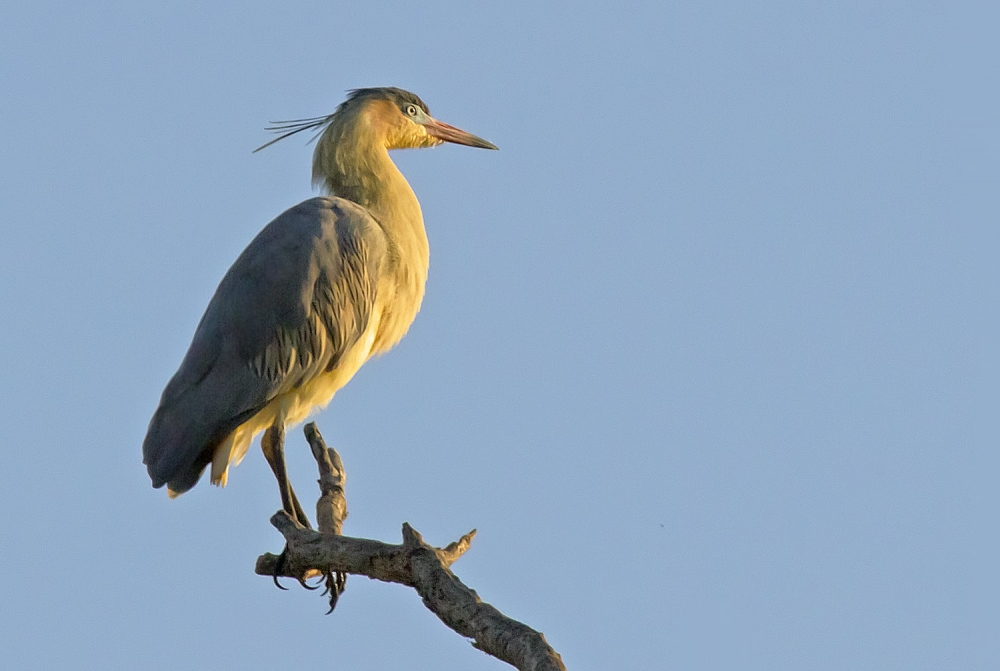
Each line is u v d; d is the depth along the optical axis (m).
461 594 8.23
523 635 7.74
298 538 9.44
